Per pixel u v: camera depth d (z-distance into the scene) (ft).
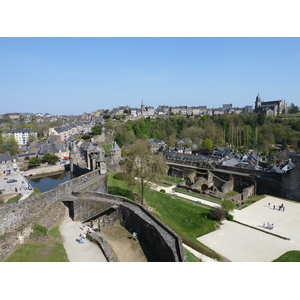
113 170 230.07
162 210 136.77
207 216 131.44
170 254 65.16
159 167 144.36
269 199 164.14
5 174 258.78
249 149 375.86
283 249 98.12
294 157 286.05
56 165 291.79
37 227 90.58
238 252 95.55
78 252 81.30
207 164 215.51
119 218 101.19
